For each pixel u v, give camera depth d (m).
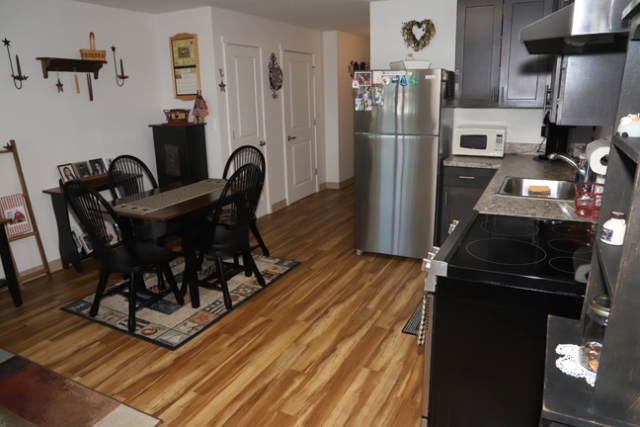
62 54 3.72
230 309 3.08
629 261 0.85
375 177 3.81
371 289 3.35
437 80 3.42
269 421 2.05
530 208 2.26
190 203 3.06
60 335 2.79
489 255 1.62
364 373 2.37
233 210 3.01
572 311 1.40
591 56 1.98
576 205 2.11
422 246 3.81
